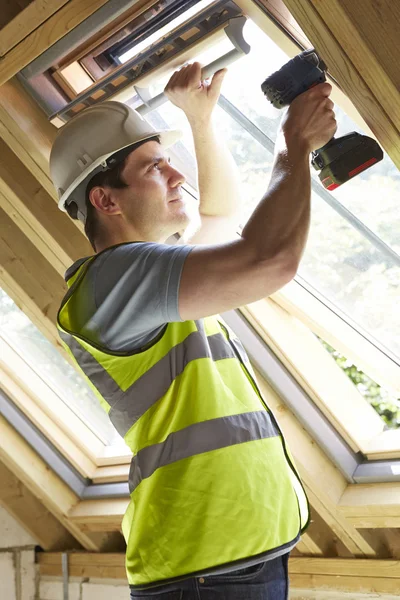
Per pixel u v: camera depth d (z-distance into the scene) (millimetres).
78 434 3012
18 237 2336
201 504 1204
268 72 1578
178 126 1871
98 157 1474
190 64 1508
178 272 1144
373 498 2047
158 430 1271
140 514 1263
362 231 1782
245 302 1126
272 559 1286
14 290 2387
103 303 1239
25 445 3021
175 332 1298
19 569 3432
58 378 2955
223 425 1248
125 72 1631
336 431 2146
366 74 1149
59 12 1517
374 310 1947
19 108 1833
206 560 1188
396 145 1229
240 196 1674
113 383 1305
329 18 1116
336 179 1228
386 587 2229
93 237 1493
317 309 2035
